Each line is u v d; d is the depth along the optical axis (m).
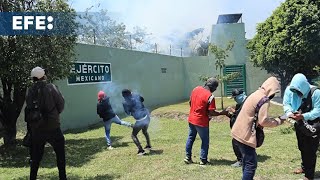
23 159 8.47
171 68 23.69
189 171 6.48
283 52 16.03
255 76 24.12
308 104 5.30
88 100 14.57
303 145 5.49
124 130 12.58
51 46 8.95
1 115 9.65
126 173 6.64
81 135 11.94
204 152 6.88
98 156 8.31
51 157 8.53
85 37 18.73
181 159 7.46
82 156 8.41
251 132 4.53
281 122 4.60
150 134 11.30
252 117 4.53
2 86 9.69
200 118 6.77
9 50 8.46
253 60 20.52
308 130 5.26
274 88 4.51
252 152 4.57
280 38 15.89
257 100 4.49
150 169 6.81
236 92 6.09
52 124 5.59
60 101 5.66
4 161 8.26
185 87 25.84
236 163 6.70
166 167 6.84
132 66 18.39
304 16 14.83
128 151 8.62
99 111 9.21
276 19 16.66
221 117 14.16
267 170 6.31
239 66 24.22
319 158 6.76
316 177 5.74
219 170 6.46
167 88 22.92
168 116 15.89
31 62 8.53
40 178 6.47
